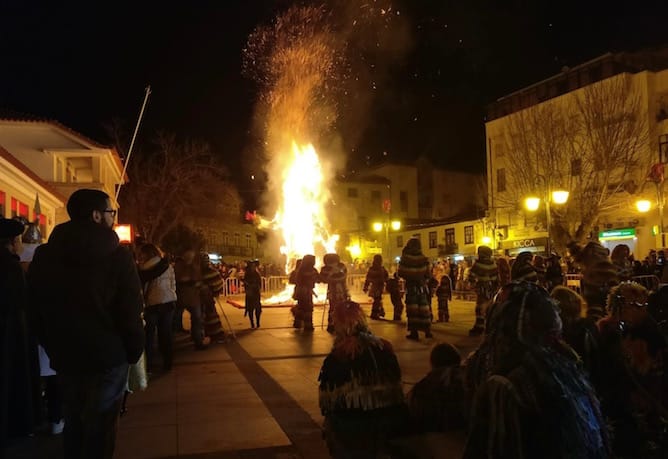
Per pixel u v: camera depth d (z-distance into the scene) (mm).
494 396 2469
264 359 10016
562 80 36812
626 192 30297
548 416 2398
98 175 25797
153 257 9094
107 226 3910
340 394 3627
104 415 3730
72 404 3738
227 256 63094
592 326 4309
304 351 10828
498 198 38531
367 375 3625
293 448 5273
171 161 36875
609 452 2578
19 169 15633
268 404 6855
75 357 3664
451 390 3723
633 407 4281
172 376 8586
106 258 3715
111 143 31125
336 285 13406
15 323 5441
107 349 3701
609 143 26609
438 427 3717
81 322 3646
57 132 24828
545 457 2373
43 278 3695
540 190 27812
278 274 34594
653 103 30938
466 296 25047
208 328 12062
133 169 36344
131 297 3787
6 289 5277
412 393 3893
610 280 6918
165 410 6605
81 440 3715
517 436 2396
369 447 3615
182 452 5188
